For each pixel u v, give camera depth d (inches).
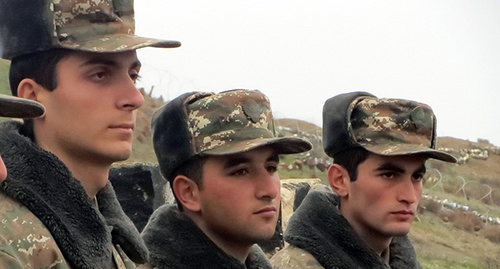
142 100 165.3
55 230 150.3
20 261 143.9
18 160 153.1
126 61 165.2
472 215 946.7
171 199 290.8
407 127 260.5
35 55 162.1
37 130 163.6
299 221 254.5
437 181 1149.7
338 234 252.2
